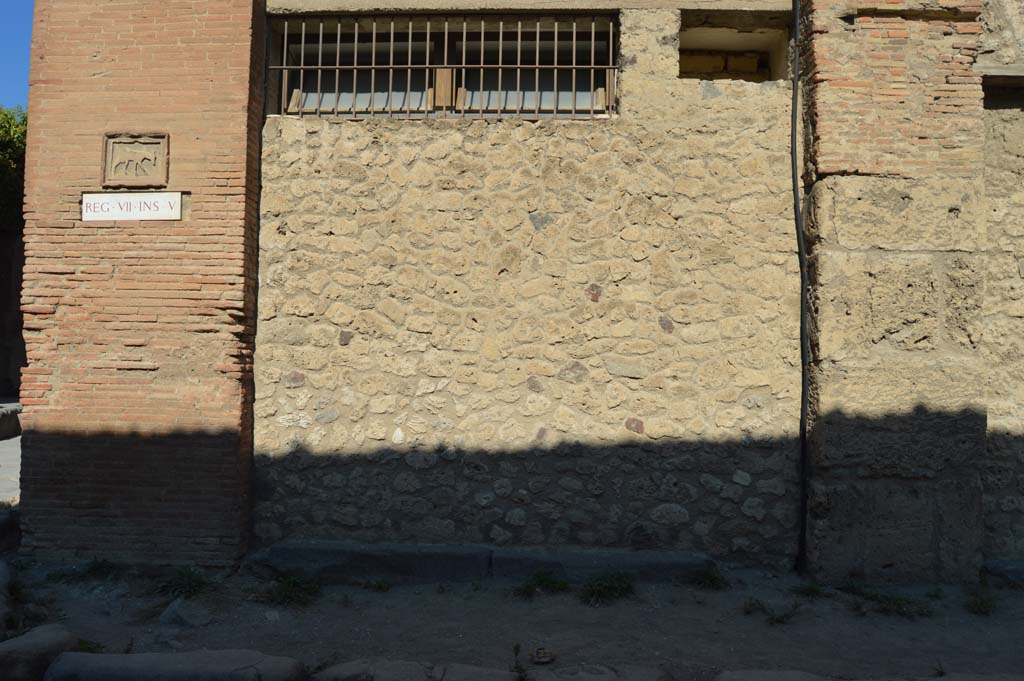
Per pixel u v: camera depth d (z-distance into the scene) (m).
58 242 4.83
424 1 5.04
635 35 5.02
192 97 4.84
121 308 4.79
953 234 4.69
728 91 5.02
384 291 5.00
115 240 4.82
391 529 4.95
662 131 4.99
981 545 4.67
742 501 4.89
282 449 4.98
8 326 19.08
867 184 4.68
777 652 3.82
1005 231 5.04
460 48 5.46
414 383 4.98
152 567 4.75
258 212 5.05
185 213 4.81
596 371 4.94
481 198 5.00
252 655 3.43
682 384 4.92
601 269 4.96
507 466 4.93
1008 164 5.07
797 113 4.94
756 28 5.32
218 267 4.77
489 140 5.02
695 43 5.63
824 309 4.66
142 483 4.77
